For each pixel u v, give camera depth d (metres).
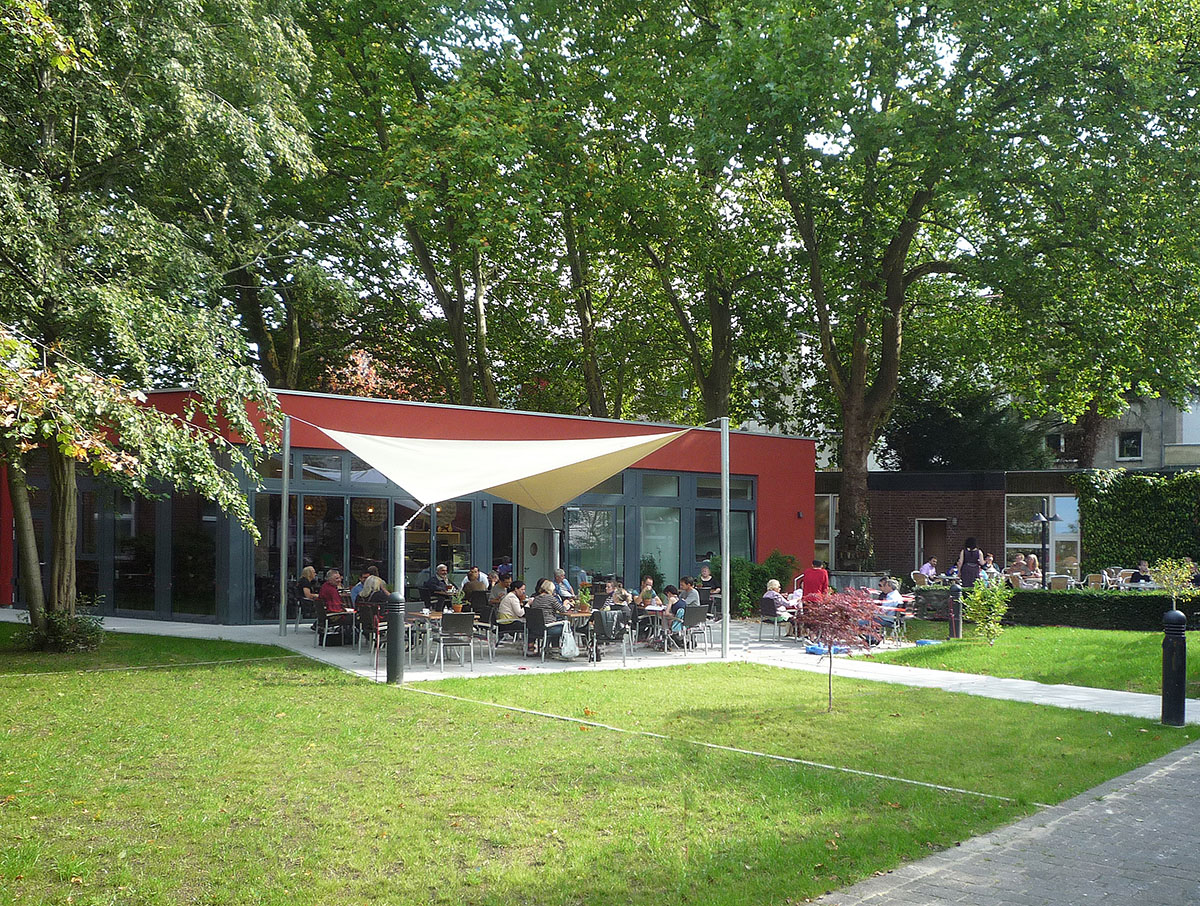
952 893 4.86
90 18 11.42
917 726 9.16
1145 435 35.72
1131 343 20.36
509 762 7.54
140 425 10.63
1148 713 9.95
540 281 27.47
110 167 13.19
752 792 6.69
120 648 14.30
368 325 27.61
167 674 11.95
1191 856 5.46
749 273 24.78
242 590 17.78
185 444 11.31
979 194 18.95
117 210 12.63
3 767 7.28
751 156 18.95
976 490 28.62
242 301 24.16
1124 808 6.43
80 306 11.24
